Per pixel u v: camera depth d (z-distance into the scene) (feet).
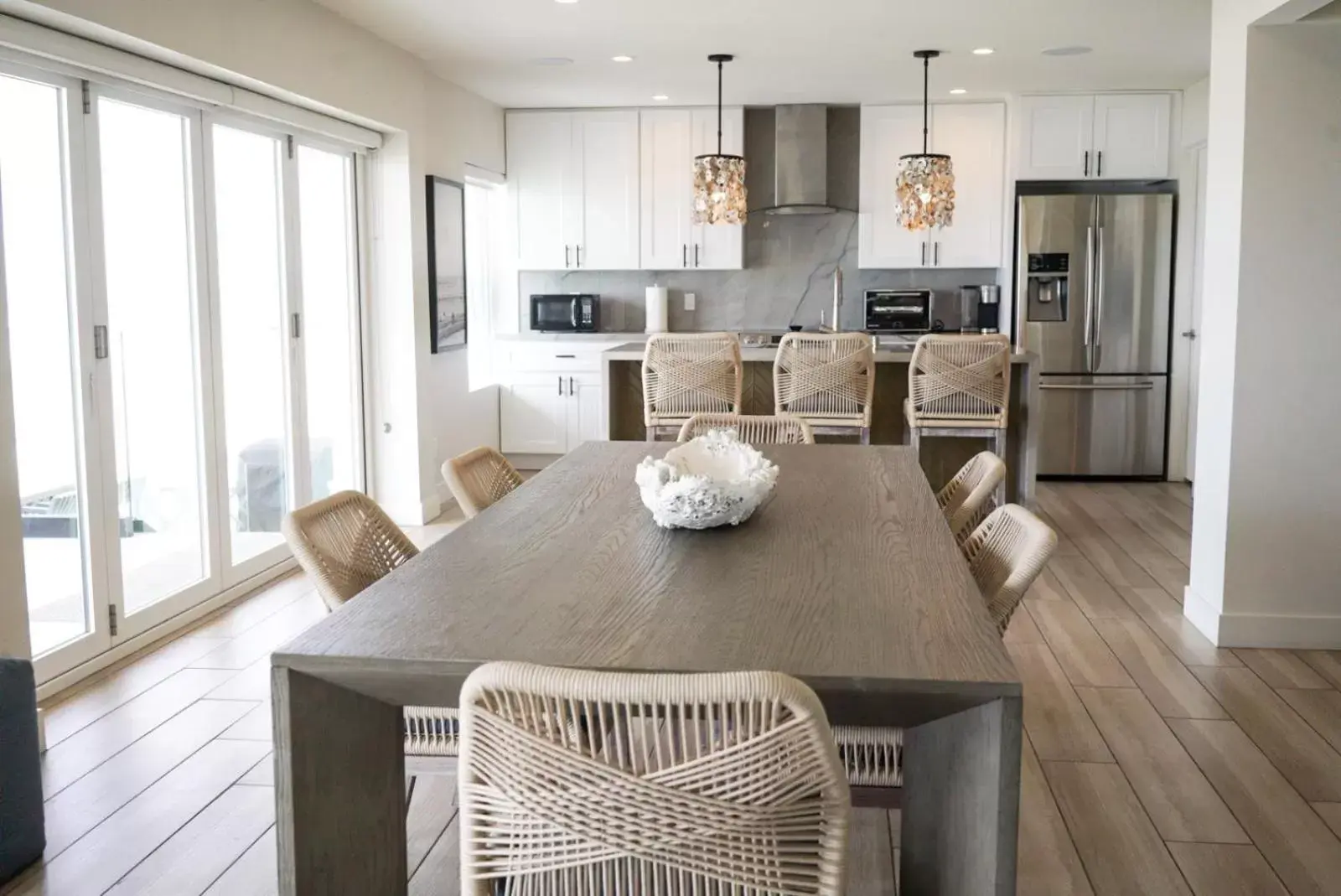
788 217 27.30
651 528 8.49
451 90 22.98
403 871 6.86
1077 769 10.50
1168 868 8.79
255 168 16.55
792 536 8.20
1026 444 19.92
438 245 21.66
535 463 27.17
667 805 4.88
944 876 6.04
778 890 4.98
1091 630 14.62
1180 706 12.03
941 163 20.80
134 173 13.62
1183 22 17.81
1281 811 9.71
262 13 14.82
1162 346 24.91
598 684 4.66
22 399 11.75
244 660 13.42
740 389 18.62
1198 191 24.22
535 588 6.85
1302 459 13.58
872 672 5.36
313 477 18.60
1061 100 24.59
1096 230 24.63
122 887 8.55
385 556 8.57
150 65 13.14
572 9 16.78
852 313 27.35
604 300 28.04
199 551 15.26
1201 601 14.60
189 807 9.78
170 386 14.48
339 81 17.21
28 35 11.21
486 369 26.94
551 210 26.71
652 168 26.32
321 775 5.87
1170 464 25.23
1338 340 13.35
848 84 23.48
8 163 11.49
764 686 4.57
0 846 8.56
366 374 20.42
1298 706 12.01
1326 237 13.21
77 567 12.79
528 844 5.11
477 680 4.84
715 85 23.41
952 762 5.90
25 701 8.77
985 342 17.95
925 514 9.00
